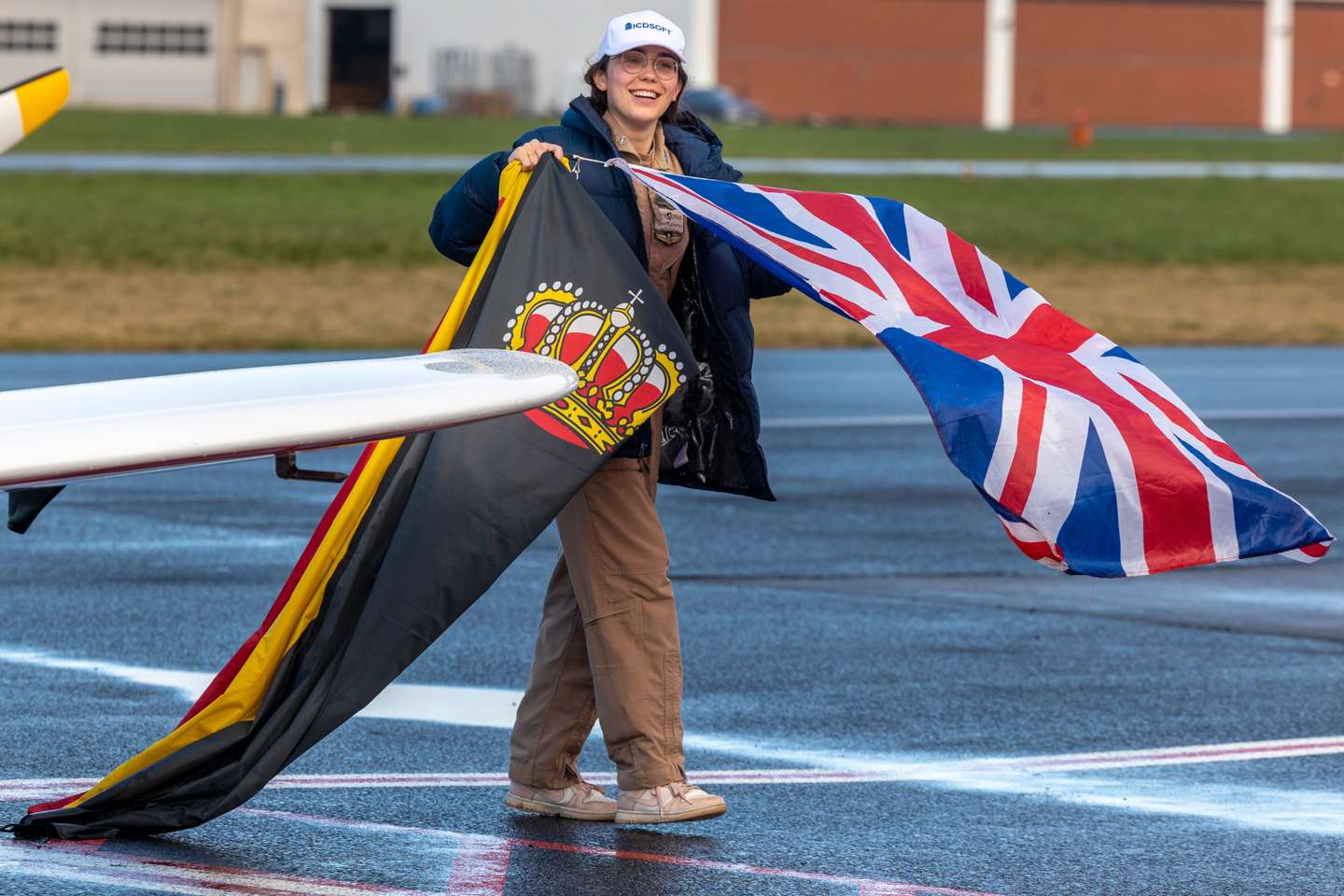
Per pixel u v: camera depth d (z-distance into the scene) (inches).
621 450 595.2
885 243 618.8
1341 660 885.2
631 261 583.5
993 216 4478.3
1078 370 603.2
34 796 626.8
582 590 603.5
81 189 4276.6
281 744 560.4
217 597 973.2
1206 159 7037.4
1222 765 706.2
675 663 614.2
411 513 564.7
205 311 2620.6
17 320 2429.9
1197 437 594.6
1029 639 919.0
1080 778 685.3
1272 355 2459.4
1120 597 1031.0
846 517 1272.1
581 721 623.5
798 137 7682.1
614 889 550.9
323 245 3496.6
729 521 1252.5
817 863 581.0
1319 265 3826.3
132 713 740.7
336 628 561.0
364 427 412.5
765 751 713.0
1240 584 1077.8
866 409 1844.2
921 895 553.9
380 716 748.0
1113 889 565.3
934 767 695.7
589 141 604.7
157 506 1267.2
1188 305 3078.2
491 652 861.2
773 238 597.9
